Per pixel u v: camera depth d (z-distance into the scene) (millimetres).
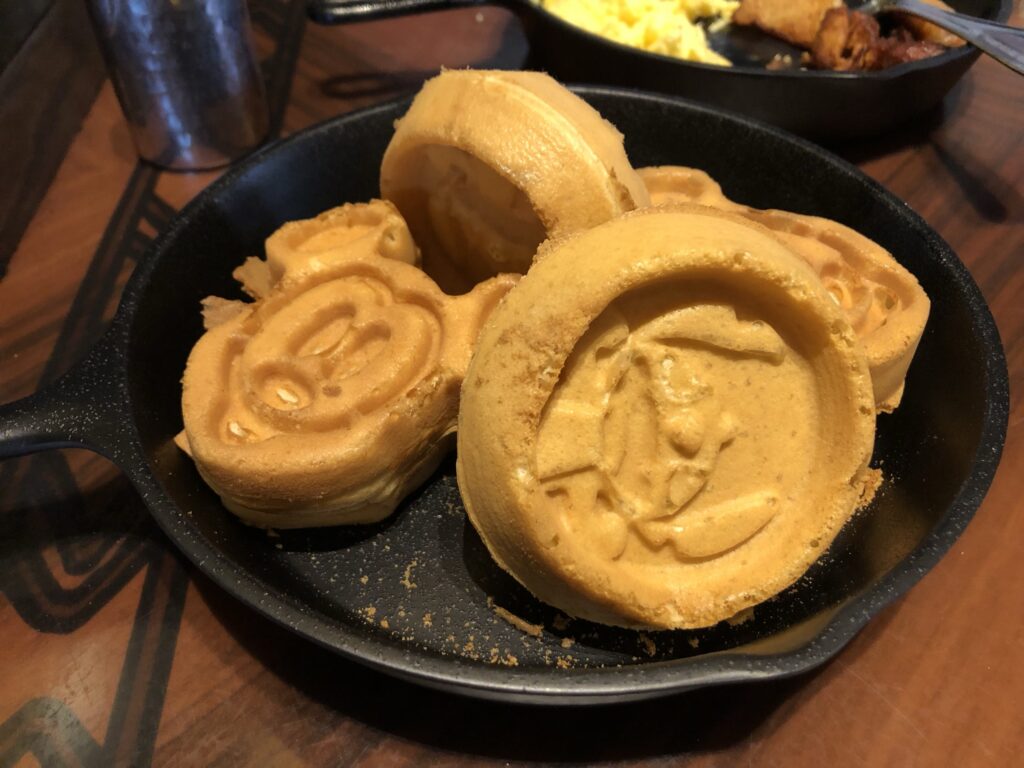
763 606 199
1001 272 288
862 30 341
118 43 306
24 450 196
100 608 206
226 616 204
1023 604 205
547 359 171
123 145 358
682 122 281
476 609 203
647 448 187
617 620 187
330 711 189
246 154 353
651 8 372
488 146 209
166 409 220
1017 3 397
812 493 192
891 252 250
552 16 332
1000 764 181
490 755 184
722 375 187
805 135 332
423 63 401
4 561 217
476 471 184
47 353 273
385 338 219
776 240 195
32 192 327
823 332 181
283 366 214
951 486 195
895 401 231
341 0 342
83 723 188
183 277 243
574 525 183
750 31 378
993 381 204
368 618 201
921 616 203
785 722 187
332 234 248
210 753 183
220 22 314
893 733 186
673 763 182
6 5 338
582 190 209
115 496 229
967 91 368
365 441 199
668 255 170
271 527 214
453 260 266
